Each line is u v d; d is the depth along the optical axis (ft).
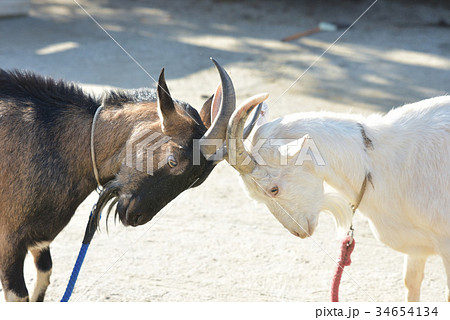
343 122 10.64
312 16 40.40
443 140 10.43
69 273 12.97
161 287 12.53
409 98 25.16
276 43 33.50
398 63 30.37
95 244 14.19
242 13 41.27
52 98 10.25
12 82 10.24
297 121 10.44
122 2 43.57
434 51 32.71
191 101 22.82
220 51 31.30
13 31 33.40
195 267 13.37
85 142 10.01
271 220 15.67
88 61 27.94
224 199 16.78
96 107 10.21
